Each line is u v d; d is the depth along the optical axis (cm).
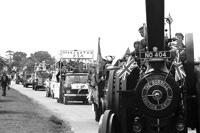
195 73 920
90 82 2438
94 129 1736
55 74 4281
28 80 7925
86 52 3972
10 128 1530
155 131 898
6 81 4003
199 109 897
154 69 884
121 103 940
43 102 3716
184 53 950
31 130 1499
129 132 937
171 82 872
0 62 2906
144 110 879
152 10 854
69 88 3481
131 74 952
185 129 908
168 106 872
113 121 918
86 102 3556
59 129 1652
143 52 891
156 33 870
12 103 2920
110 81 1002
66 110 2786
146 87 877
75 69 3766
